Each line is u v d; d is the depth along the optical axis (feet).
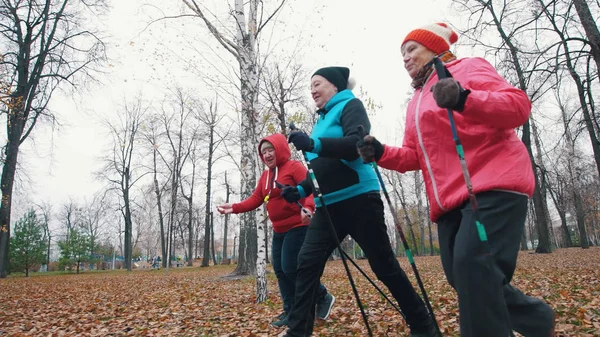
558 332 12.09
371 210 10.78
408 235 144.66
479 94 6.64
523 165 7.17
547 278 28.76
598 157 41.27
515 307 7.71
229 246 313.12
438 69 7.32
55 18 72.02
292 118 53.06
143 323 19.51
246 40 26.02
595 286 22.54
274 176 14.71
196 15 25.79
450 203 7.52
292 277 14.49
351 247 126.82
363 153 8.57
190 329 17.03
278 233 15.03
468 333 6.53
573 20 37.04
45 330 19.36
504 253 6.81
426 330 11.10
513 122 6.83
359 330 13.75
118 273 96.78
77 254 112.98
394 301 20.26
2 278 70.74
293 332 10.69
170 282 48.65
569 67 36.63
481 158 7.27
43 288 47.14
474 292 6.51
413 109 8.46
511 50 36.68
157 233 221.46
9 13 69.00
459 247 6.85
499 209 6.90
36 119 73.51
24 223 104.06
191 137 108.58
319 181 11.01
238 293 29.73
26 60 70.95
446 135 7.64
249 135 27.12
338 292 26.37
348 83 12.28
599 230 191.01
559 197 111.65
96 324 19.89
